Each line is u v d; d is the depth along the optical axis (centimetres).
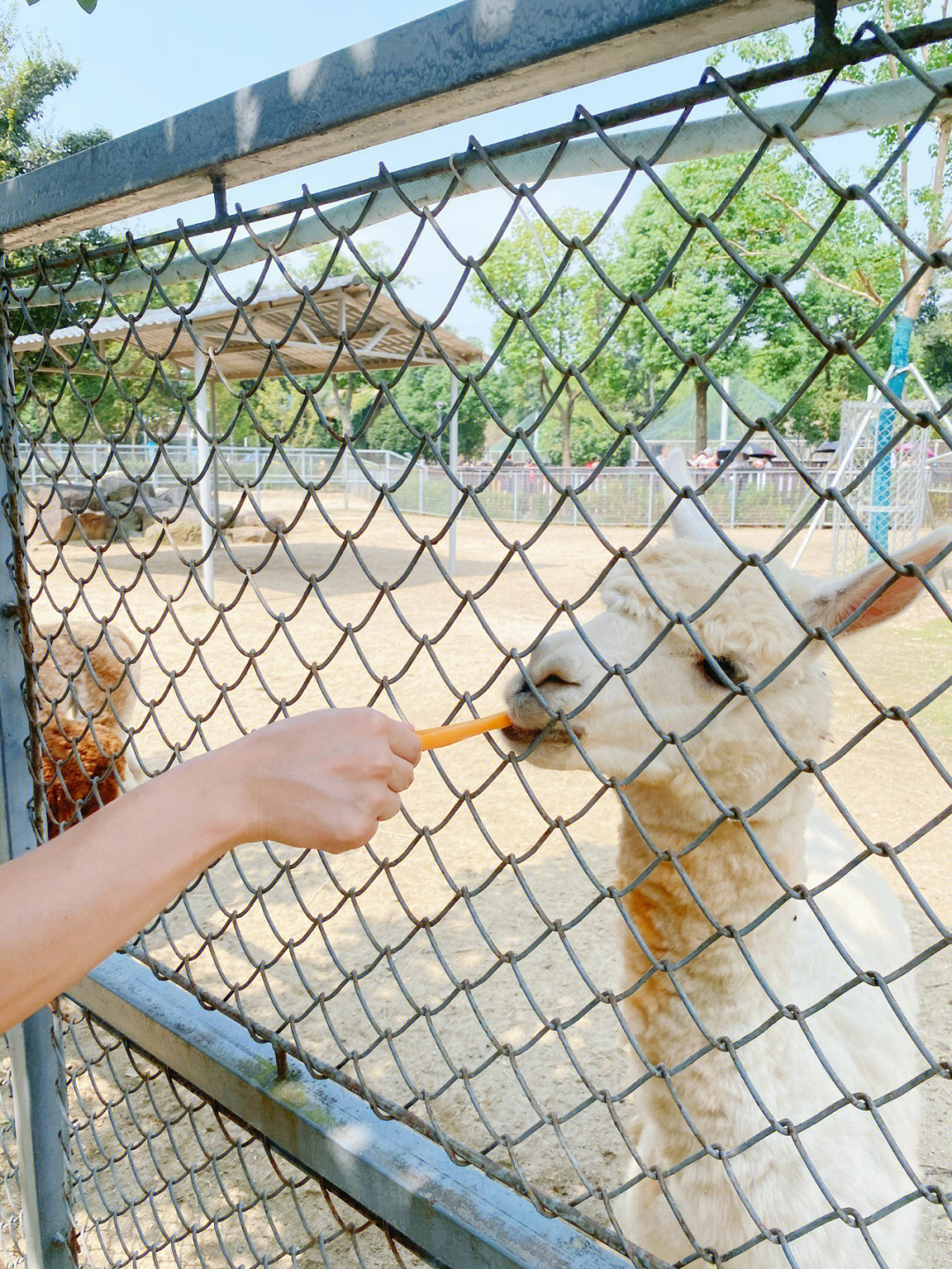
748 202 1522
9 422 195
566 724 119
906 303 1337
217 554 1900
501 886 516
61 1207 216
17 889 86
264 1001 420
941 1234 288
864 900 297
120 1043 197
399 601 1398
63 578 1581
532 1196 126
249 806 93
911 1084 94
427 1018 136
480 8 105
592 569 1747
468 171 117
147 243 161
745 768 180
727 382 2477
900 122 93
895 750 735
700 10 89
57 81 2483
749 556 97
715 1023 184
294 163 138
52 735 402
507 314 109
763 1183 177
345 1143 146
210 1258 281
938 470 1625
